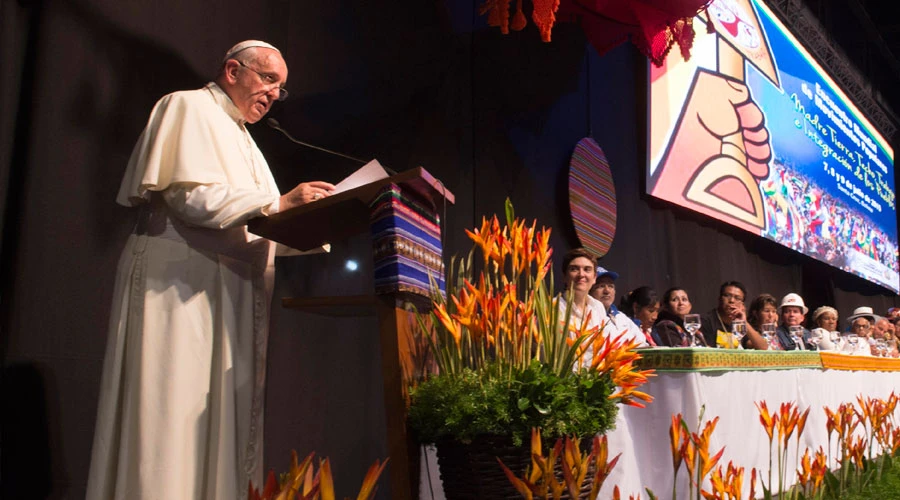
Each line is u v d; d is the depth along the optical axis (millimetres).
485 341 1635
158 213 1647
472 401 1499
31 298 2012
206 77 2549
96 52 2223
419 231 1669
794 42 7176
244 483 1645
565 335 1666
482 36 3998
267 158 2705
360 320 2971
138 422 1512
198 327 1600
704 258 5668
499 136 4008
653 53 4258
